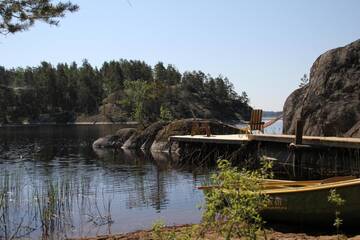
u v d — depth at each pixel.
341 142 20.83
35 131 74.69
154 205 15.98
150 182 21.45
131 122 107.81
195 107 120.56
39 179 23.14
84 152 38.31
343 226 10.91
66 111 117.12
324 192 10.74
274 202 11.46
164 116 47.44
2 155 36.62
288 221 11.45
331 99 30.08
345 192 10.54
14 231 12.78
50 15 11.77
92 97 124.19
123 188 19.81
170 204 16.08
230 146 27.66
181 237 6.51
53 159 33.28
